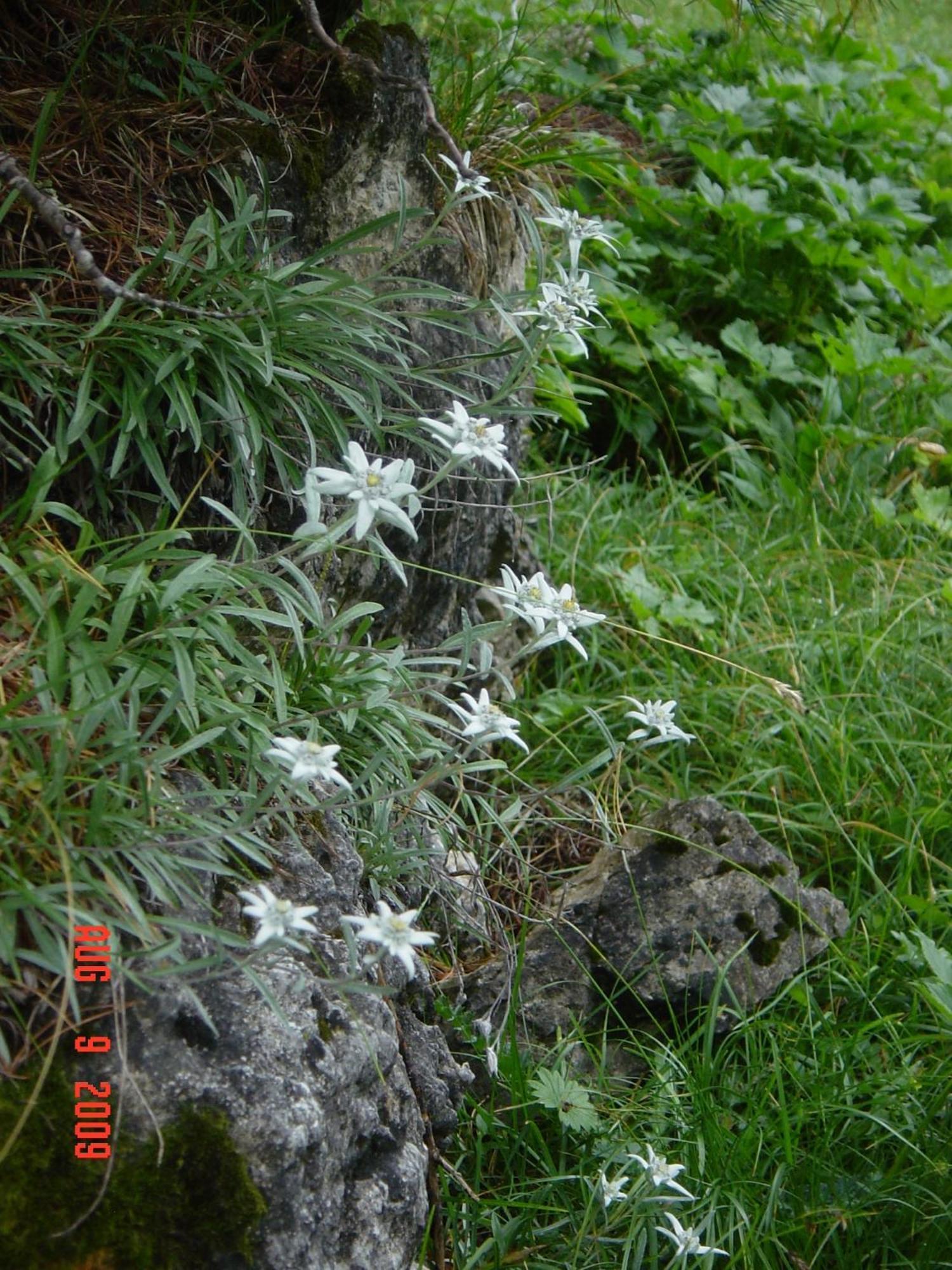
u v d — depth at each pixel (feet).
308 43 8.91
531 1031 8.12
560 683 11.51
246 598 7.18
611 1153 7.16
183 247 6.61
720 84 19.07
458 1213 6.77
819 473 14.57
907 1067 8.18
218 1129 4.92
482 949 8.54
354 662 7.15
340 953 5.90
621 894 8.67
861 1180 7.51
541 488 13.71
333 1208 5.35
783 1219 7.34
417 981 7.03
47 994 4.82
